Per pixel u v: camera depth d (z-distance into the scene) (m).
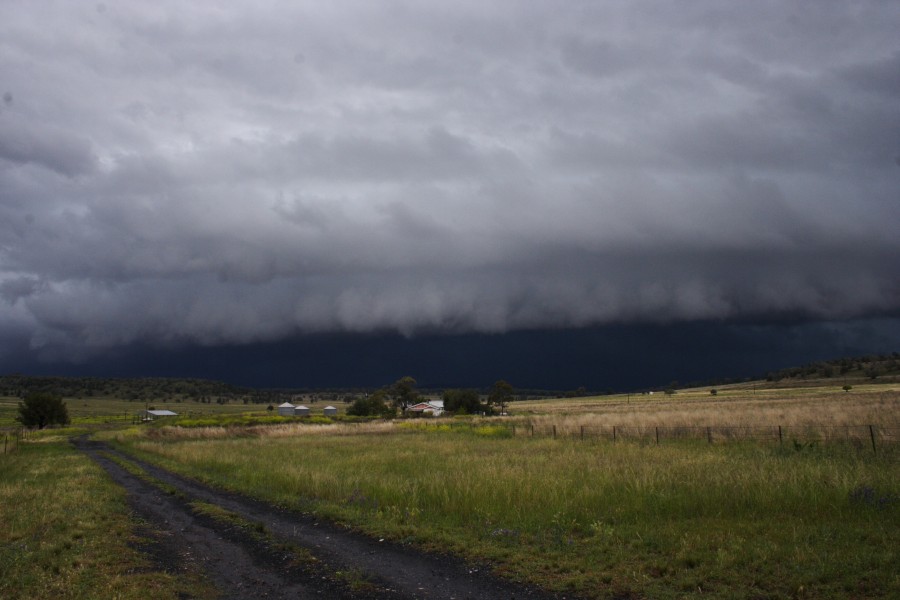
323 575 10.17
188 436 57.53
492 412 111.81
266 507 17.20
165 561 11.34
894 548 9.74
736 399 100.44
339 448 33.47
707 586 8.70
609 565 9.96
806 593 8.20
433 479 17.86
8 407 176.12
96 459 36.41
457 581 9.58
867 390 100.69
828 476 15.09
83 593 9.26
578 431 39.75
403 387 133.62
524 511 13.85
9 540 12.82
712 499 13.55
